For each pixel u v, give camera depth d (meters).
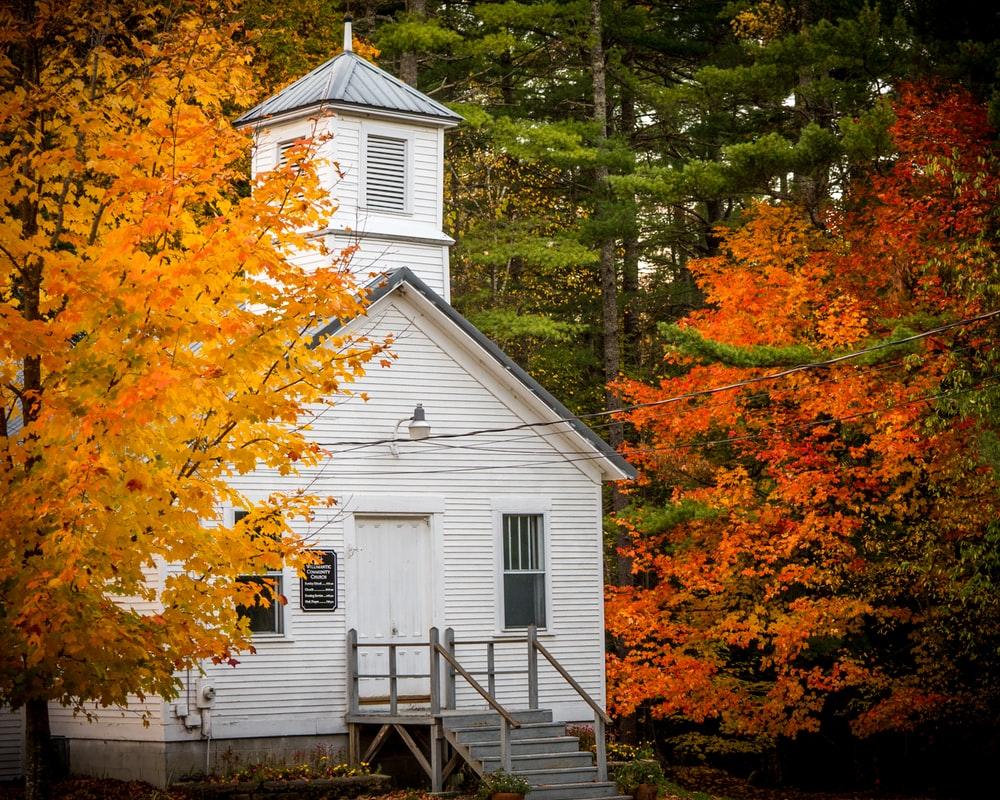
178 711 21.70
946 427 25.53
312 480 23.09
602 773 21.50
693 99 35.09
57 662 14.19
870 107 34.19
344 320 14.95
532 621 25.47
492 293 38.28
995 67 29.44
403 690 23.89
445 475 24.73
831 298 29.05
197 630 14.78
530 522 25.70
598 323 42.06
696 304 42.38
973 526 26.19
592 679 25.94
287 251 15.26
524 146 34.06
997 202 26.09
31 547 13.86
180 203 14.72
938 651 28.70
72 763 23.25
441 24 38.81
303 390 14.89
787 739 34.78
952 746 32.59
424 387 24.67
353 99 26.27
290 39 31.73
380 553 24.03
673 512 28.05
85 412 13.41
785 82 33.00
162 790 20.80
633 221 34.81
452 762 21.52
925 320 25.78
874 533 28.06
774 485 28.58
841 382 26.17
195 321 14.10
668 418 28.50
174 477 14.21
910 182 28.97
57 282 13.54
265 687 22.47
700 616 29.11
